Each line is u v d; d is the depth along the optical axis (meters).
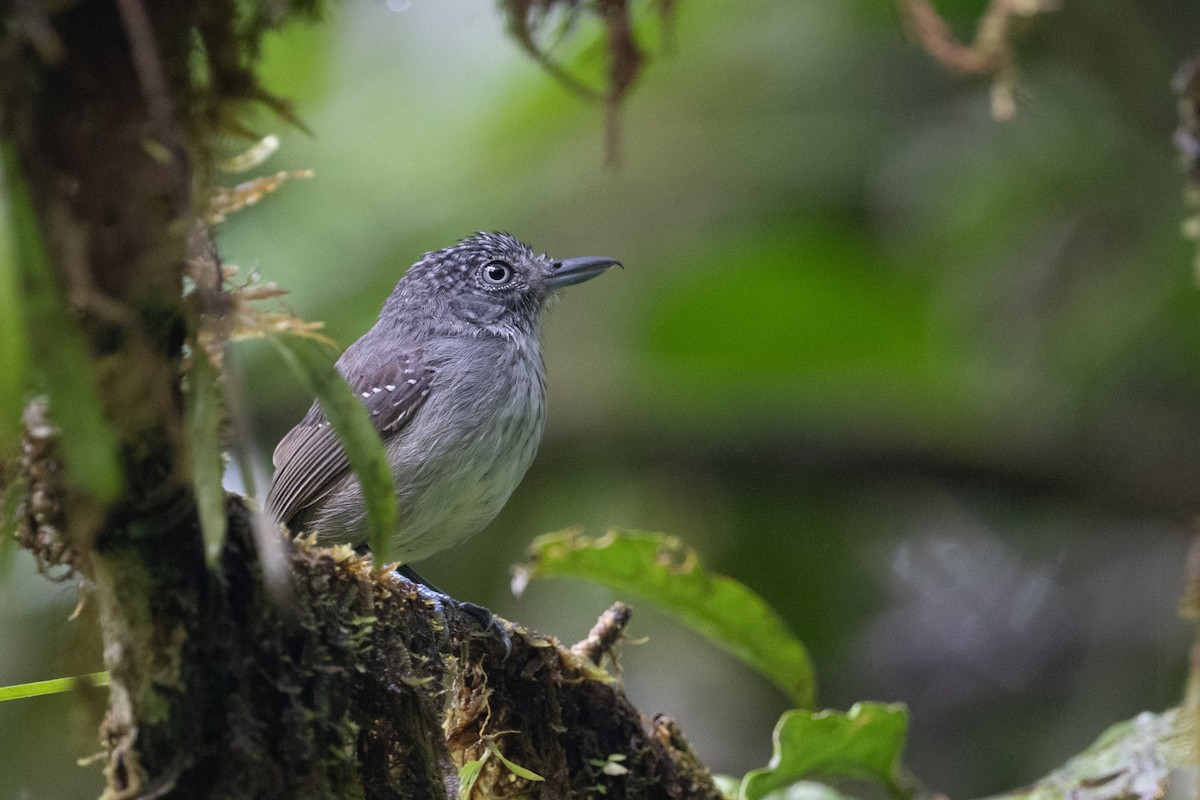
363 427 3.85
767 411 12.39
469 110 12.62
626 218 12.91
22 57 3.30
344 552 4.21
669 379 12.44
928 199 12.27
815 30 12.71
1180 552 11.97
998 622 12.68
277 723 3.79
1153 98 11.53
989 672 12.50
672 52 5.59
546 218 12.93
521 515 12.89
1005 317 12.26
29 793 7.90
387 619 4.30
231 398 3.63
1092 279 12.01
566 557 6.40
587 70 11.95
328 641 4.01
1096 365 12.08
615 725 5.19
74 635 3.94
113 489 3.23
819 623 12.74
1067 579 12.60
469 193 12.64
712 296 12.07
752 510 12.72
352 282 12.08
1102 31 11.42
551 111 12.73
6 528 3.68
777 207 12.60
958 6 11.63
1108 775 5.75
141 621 3.62
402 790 4.20
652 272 12.62
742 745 12.45
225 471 3.96
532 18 4.96
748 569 12.74
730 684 12.73
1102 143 11.79
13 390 3.08
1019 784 11.87
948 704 12.51
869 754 5.91
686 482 12.78
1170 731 5.78
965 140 12.34
